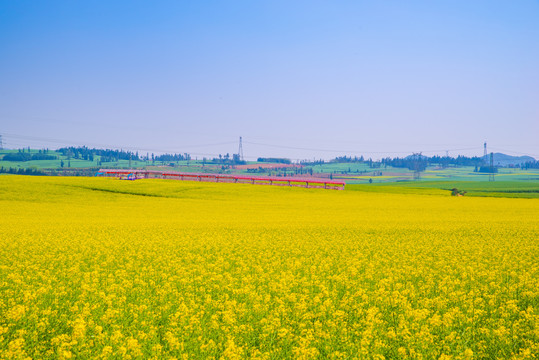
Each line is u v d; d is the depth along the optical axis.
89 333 9.76
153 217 47.00
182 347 8.96
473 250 23.91
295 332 10.39
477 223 40.00
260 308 11.59
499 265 18.88
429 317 11.54
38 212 49.88
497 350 9.09
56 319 10.69
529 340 9.29
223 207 60.22
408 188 103.38
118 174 106.50
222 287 14.34
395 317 11.33
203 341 9.31
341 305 12.06
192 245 25.06
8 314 10.21
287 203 67.50
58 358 8.31
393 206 64.81
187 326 9.96
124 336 9.66
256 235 30.36
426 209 60.34
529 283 14.64
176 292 13.41
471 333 9.97
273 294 13.93
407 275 16.89
